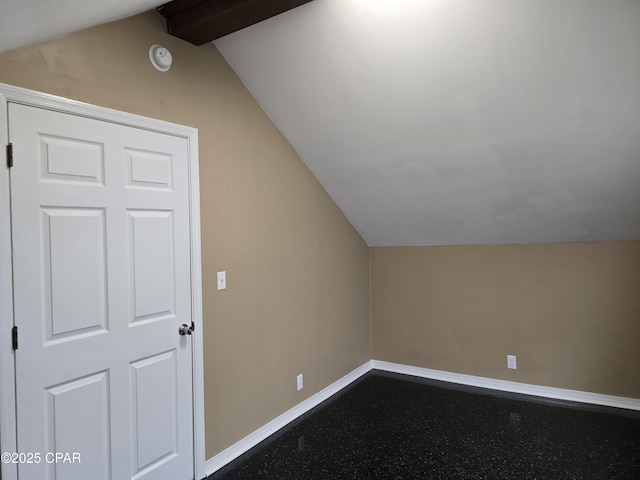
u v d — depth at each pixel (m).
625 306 3.30
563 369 3.53
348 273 4.03
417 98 2.57
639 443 2.75
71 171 1.83
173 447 2.28
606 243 3.35
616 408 3.31
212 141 2.56
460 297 3.95
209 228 2.52
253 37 2.47
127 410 2.05
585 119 2.39
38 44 1.73
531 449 2.71
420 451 2.71
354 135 3.00
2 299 1.62
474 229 3.64
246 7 2.04
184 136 2.37
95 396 1.93
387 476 2.44
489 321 3.82
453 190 3.23
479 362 3.88
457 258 3.96
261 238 2.94
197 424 2.42
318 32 2.34
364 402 3.54
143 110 2.15
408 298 4.22
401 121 2.77
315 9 2.20
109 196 1.98
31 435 1.70
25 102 1.69
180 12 2.22
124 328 2.04
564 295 3.52
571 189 2.91
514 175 2.92
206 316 2.50
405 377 4.16
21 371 1.67
